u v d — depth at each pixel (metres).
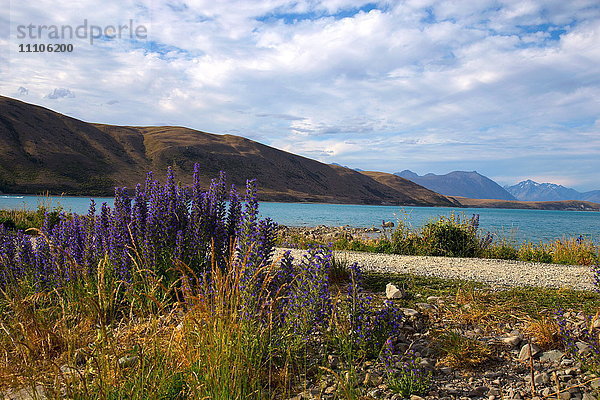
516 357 4.52
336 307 5.02
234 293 3.94
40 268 6.10
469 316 5.62
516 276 9.01
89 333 3.67
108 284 5.32
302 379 3.97
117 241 5.95
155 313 4.48
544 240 22.42
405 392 3.79
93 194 117.06
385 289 7.34
